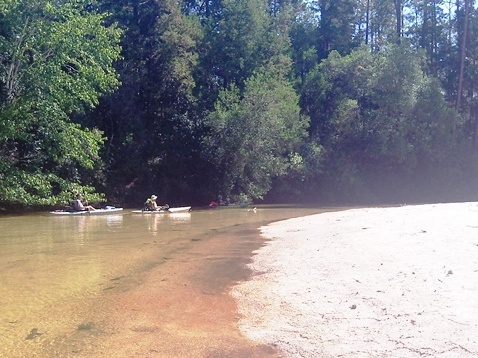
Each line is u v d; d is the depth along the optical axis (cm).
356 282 843
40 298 827
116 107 3409
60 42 2480
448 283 771
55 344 621
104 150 3378
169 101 3656
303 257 1125
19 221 2167
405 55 4025
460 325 600
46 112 2498
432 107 4003
